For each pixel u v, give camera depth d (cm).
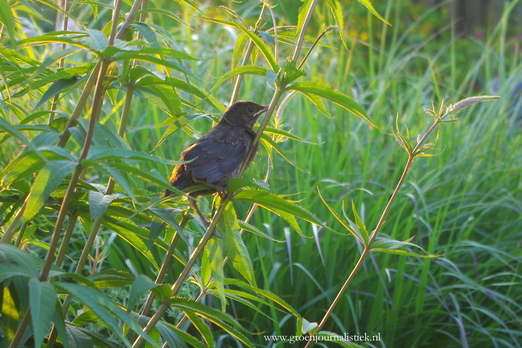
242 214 953
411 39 2430
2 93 533
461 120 1349
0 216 518
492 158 1218
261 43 447
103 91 464
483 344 916
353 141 1193
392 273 941
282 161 1083
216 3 1642
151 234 450
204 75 1220
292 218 468
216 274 438
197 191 555
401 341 905
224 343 862
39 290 331
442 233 1054
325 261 909
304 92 466
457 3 2853
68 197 370
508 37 2683
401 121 1227
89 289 349
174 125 533
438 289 902
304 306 870
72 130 416
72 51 399
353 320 891
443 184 1121
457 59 2317
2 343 424
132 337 468
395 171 1087
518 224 1080
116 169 362
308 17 493
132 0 532
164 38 473
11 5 523
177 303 434
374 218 953
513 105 1554
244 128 580
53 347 433
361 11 2370
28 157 394
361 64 1519
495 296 934
